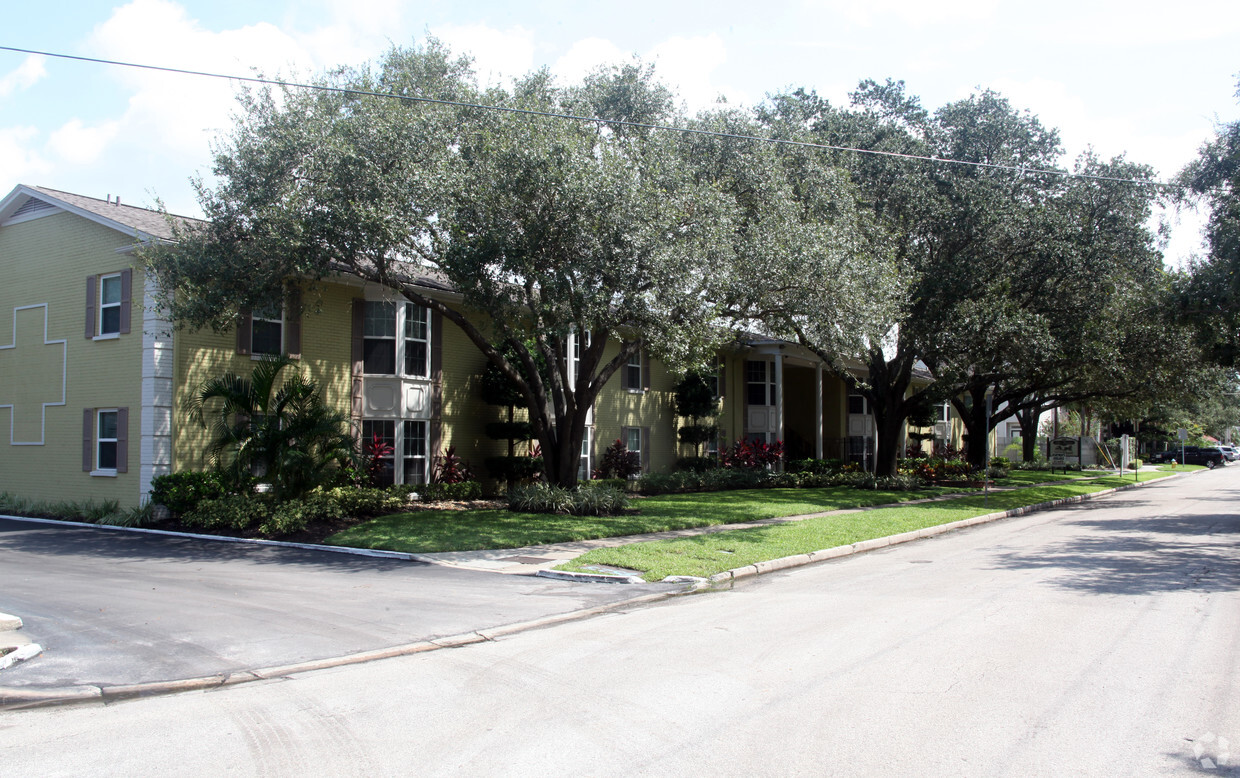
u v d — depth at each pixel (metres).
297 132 14.34
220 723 5.57
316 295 18.97
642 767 4.65
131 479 17.23
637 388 28.42
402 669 6.93
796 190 20.17
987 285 24.42
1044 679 6.31
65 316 18.89
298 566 12.20
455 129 16.39
